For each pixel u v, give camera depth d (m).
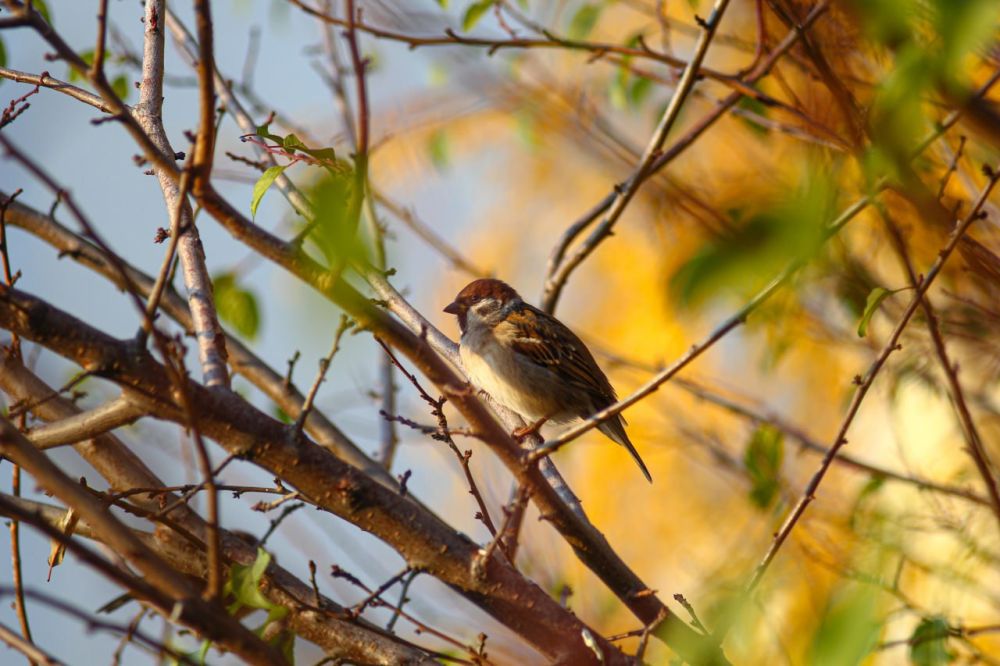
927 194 6.23
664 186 9.59
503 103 12.05
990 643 10.13
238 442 6.71
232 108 10.34
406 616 7.61
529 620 7.61
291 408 10.12
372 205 10.95
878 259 10.79
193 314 7.98
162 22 9.33
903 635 9.33
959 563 10.23
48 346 6.15
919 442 12.85
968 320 10.56
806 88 9.88
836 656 5.59
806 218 4.57
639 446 17.16
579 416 12.61
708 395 11.88
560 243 12.32
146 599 5.73
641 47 12.19
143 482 8.40
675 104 8.80
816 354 15.65
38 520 5.46
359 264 5.32
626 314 18.86
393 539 7.28
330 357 6.64
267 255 5.83
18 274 8.45
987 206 9.07
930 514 10.70
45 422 8.45
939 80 5.04
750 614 8.34
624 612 13.52
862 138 5.54
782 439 11.39
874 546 10.08
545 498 7.45
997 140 6.58
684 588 17.41
